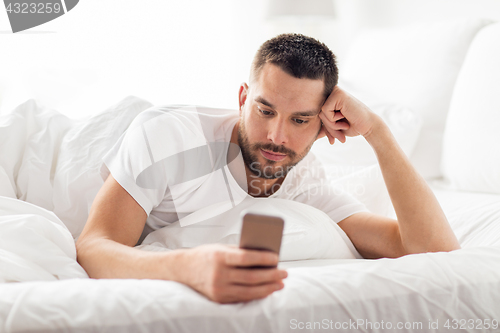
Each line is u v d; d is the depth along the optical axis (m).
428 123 1.50
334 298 0.50
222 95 2.97
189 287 0.51
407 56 1.64
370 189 1.23
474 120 1.25
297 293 0.50
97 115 1.03
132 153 0.78
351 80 1.78
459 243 0.95
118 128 0.99
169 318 0.45
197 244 0.76
